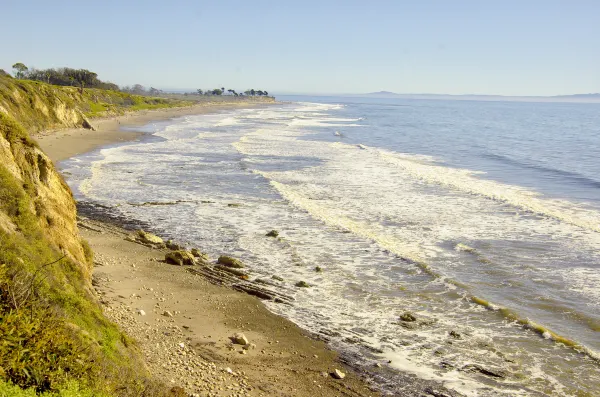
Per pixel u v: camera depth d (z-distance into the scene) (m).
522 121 137.38
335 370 13.61
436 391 12.89
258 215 29.39
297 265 21.61
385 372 13.75
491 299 18.34
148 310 16.47
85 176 39.16
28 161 14.09
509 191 37.75
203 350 14.23
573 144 73.88
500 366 14.03
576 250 23.98
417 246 24.36
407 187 38.16
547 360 14.34
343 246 24.12
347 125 109.38
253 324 16.22
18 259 10.09
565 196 36.34
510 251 23.77
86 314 10.88
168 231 26.05
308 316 16.95
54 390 7.61
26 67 142.62
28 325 8.20
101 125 83.62
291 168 45.97
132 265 20.44
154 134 73.56
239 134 77.62
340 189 37.03
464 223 28.47
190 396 11.39
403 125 113.00
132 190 35.03
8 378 7.34
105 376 8.89
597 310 17.55
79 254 14.05
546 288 19.44
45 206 13.35
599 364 14.12
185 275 19.94
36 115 66.94
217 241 24.62
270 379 13.08
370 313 17.25
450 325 16.42
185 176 40.69
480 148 67.12
